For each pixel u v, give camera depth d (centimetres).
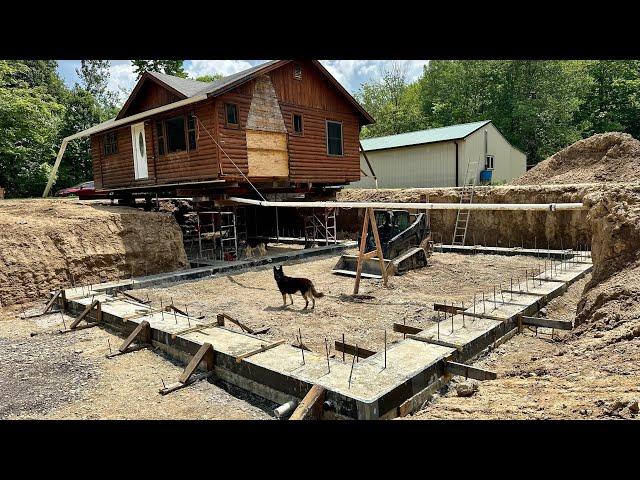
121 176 1777
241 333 676
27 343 760
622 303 598
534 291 848
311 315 890
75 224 1227
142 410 505
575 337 620
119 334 798
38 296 1067
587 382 421
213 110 1325
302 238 2136
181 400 531
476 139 2519
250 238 2102
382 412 431
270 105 1473
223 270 1377
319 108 1659
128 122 1559
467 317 696
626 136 1955
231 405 516
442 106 4419
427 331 630
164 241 1355
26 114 2644
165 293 1116
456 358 555
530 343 661
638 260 684
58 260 1134
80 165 3716
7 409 516
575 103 3544
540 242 1642
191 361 592
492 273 1235
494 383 492
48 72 4556
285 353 577
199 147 1393
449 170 2491
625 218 735
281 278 941
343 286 1148
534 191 1652
